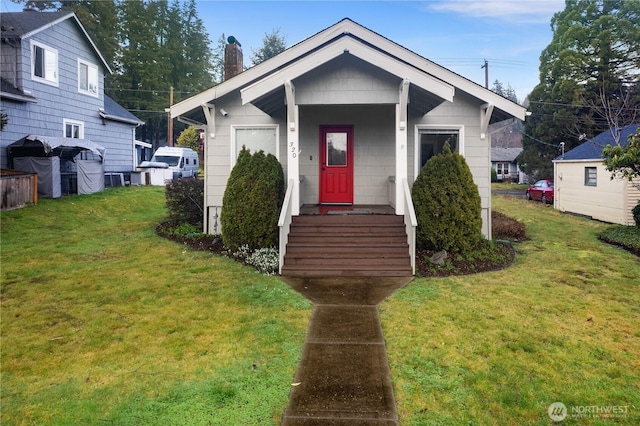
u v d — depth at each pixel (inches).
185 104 409.1
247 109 429.1
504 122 423.8
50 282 272.8
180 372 161.0
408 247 325.7
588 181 690.2
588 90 1122.7
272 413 135.4
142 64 1711.4
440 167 350.3
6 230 416.2
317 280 289.6
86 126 753.0
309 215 357.7
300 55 406.6
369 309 232.4
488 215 414.0
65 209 526.3
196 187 472.1
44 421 129.9
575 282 287.1
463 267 320.8
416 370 163.6
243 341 189.3
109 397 143.6
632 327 207.2
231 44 548.4
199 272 301.0
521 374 159.9
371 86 346.9
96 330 199.9
